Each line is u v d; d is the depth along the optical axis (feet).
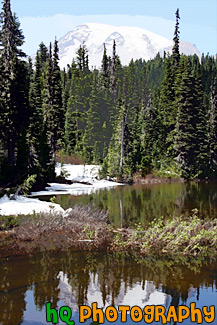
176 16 217.77
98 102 280.51
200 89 189.16
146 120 198.59
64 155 196.54
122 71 368.89
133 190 113.50
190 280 29.76
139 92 358.43
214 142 189.47
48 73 165.58
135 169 169.99
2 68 108.17
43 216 52.03
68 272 32.07
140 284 28.81
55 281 29.58
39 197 89.66
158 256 37.78
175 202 80.43
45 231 48.55
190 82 181.37
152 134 195.72
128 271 32.40
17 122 109.40
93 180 144.87
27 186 82.48
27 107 114.42
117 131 191.72
